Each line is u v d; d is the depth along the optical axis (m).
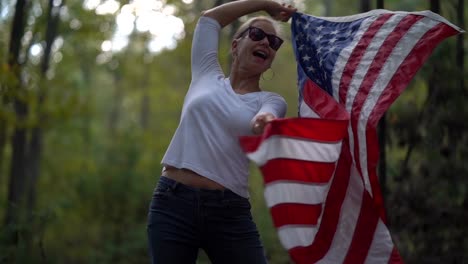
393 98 3.74
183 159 3.38
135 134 17.17
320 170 3.44
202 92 3.50
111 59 20.22
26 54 11.26
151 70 23.66
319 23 4.11
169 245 3.35
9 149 17.31
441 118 6.89
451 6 7.77
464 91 6.89
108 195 15.37
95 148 21.80
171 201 3.38
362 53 3.90
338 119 3.61
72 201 15.55
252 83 3.61
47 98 12.13
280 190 3.30
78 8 13.38
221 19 3.72
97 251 13.99
